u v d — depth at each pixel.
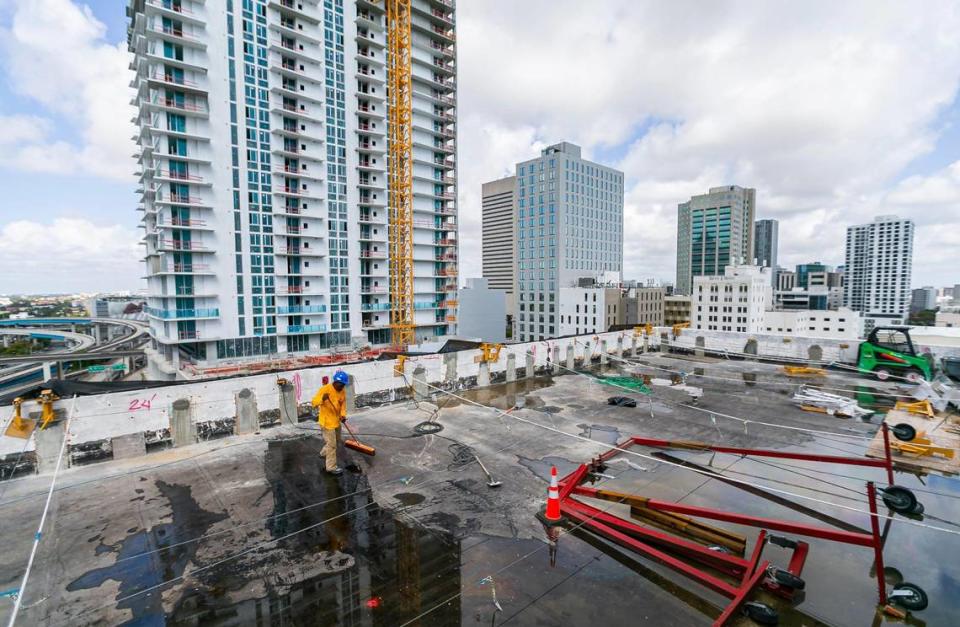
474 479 8.84
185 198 51.47
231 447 10.58
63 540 6.76
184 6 50.28
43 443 9.18
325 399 9.03
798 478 8.82
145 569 6.07
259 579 5.86
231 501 7.96
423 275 75.88
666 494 8.19
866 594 5.57
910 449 9.99
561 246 106.75
